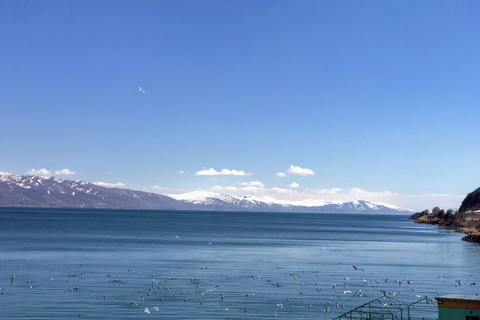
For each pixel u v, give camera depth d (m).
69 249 169.50
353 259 154.00
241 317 79.12
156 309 82.75
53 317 76.94
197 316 79.19
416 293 99.38
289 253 169.62
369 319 78.19
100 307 83.50
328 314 81.75
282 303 88.38
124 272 118.56
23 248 171.25
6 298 88.38
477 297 55.97
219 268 128.00
